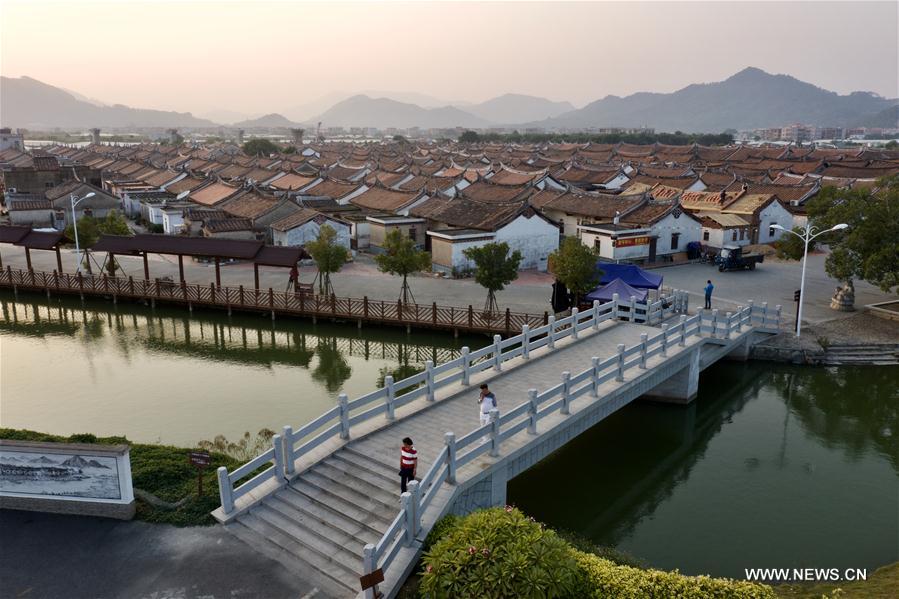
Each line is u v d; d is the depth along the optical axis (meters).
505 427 20.27
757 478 23.70
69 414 28.53
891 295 44.75
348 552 15.40
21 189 94.06
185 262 58.78
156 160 156.12
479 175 83.44
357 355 38.41
